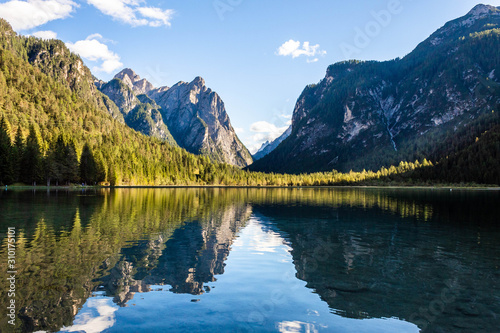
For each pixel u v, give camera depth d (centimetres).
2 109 18625
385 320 1308
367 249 2577
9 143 11700
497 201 8212
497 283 1753
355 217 4728
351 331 1209
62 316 1273
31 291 1526
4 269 1855
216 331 1176
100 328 1182
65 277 1745
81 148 16600
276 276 1853
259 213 5200
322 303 1470
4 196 7594
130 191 12362
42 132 16575
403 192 14300
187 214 4831
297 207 6406
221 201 7956
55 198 7294
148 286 1652
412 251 2503
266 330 1192
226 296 1535
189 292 1577
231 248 2556
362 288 1672
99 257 2172
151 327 1198
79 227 3356
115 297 1488
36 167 12312
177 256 2264
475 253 2448
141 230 3275
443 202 7888
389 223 4078
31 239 2692
